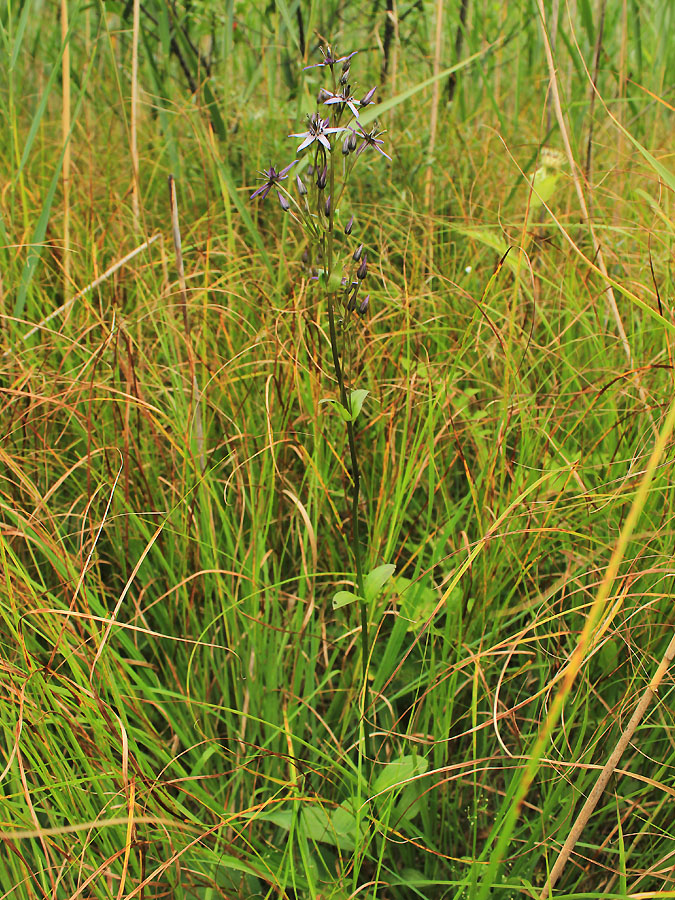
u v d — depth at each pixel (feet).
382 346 8.17
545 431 6.98
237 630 6.37
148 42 12.92
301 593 6.85
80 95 9.39
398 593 6.31
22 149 12.19
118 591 7.11
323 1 13.32
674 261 8.07
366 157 10.75
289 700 6.14
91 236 9.75
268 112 11.41
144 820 4.29
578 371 7.91
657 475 6.30
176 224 7.00
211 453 7.68
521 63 14.98
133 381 7.18
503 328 8.36
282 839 5.89
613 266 9.84
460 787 5.95
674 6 13.53
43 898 5.09
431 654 6.37
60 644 5.24
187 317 7.24
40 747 5.21
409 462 6.47
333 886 5.26
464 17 13.65
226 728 6.40
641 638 6.23
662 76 13.25
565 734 5.55
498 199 10.85
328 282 4.68
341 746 6.12
